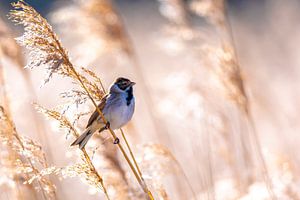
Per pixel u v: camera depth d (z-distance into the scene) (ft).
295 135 51.03
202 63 41.24
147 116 54.44
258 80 57.47
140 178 27.58
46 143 41.09
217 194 40.27
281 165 37.81
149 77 72.95
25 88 42.04
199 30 48.83
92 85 28.17
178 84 46.73
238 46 65.46
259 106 51.26
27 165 28.35
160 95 52.75
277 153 39.04
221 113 44.62
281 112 54.70
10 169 31.24
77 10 48.32
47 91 57.98
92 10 47.88
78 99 26.76
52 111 26.91
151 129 52.42
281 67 75.92
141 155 32.19
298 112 54.54
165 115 53.93
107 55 48.83
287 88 66.59
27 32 26.27
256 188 37.29
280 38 84.99
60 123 27.14
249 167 42.55
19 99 39.55
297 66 75.05
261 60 77.20
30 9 26.35
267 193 35.96
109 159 32.37
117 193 32.09
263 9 116.98
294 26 87.15
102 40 47.70
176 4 49.88
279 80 70.95
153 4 132.46
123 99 32.48
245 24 106.93
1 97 31.17
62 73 26.96
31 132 42.39
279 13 88.33
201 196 38.99
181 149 49.52
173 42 49.67
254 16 114.32
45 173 26.68
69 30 48.57
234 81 40.04
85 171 26.81
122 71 54.08
